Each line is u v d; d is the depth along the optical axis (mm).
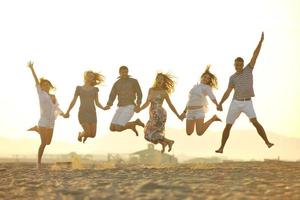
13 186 7473
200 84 12422
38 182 7969
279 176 8086
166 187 6621
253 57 11406
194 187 6535
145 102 12273
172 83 12180
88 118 12727
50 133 12250
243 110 11430
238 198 5555
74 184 7480
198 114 12430
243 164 11820
